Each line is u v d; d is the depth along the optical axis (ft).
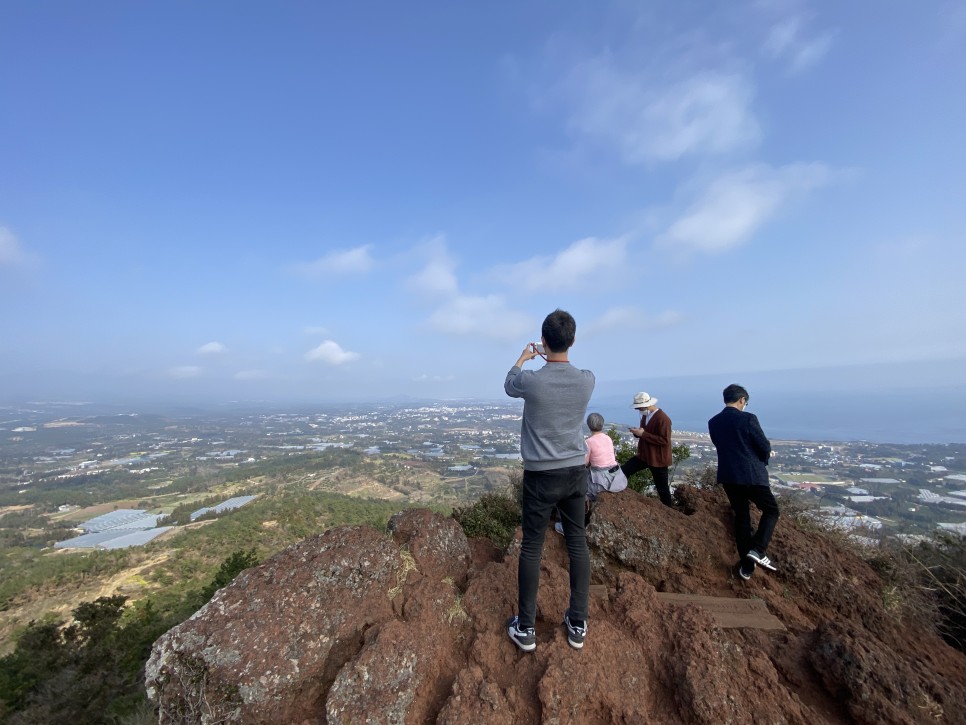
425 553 12.05
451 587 11.27
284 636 9.20
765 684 9.12
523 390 9.96
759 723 8.22
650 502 16.08
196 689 8.57
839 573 13.34
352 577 10.50
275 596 9.73
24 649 46.62
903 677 9.00
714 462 25.70
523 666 9.05
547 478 9.52
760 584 13.58
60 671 42.78
